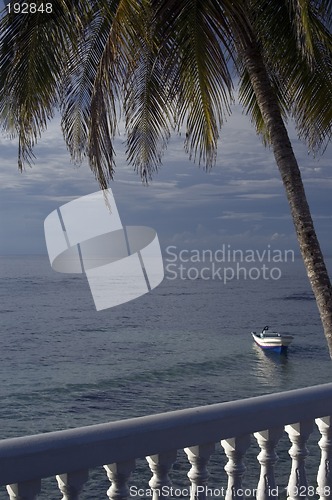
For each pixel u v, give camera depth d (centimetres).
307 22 555
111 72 616
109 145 636
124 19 581
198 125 681
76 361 5778
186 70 651
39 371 5316
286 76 720
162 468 194
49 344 6825
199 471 203
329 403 238
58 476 175
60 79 705
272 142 676
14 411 4019
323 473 240
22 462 162
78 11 671
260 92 679
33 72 688
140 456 186
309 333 7612
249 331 7906
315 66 697
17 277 17550
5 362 5728
